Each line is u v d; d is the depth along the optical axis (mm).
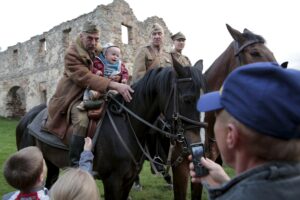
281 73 992
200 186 4191
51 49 22859
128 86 3516
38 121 4363
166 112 3240
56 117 3828
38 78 24016
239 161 1114
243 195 987
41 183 2357
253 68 1040
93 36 3697
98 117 3551
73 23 21000
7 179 2289
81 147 3535
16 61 26234
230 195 1027
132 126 3520
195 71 3189
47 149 4156
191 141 3020
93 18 19516
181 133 3078
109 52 3900
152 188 6625
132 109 3541
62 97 3824
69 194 1759
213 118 3869
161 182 7125
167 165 3604
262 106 993
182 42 5480
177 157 3666
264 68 1021
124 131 3504
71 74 3660
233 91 1067
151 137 3938
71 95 3746
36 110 4852
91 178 1884
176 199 3842
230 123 1105
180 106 3107
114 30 19422
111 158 3461
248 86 1030
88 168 3000
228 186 1065
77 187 1777
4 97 26812
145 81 3516
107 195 3514
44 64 23453
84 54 3678
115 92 3777
